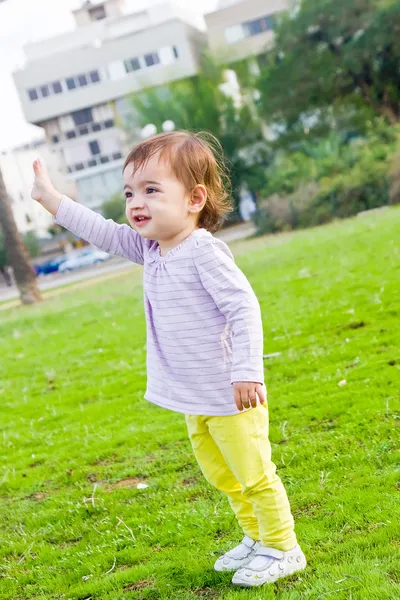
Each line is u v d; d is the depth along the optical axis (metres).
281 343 6.61
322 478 3.46
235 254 17.14
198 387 2.57
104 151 47.78
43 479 4.56
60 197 2.90
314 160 23.73
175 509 3.53
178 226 2.62
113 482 4.21
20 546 3.50
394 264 9.44
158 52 43.94
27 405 6.92
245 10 40.47
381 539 2.73
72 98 46.81
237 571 2.63
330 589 2.43
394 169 20.61
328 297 8.40
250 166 32.91
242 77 35.88
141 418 5.50
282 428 4.31
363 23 29.20
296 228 22.06
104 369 7.88
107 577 2.94
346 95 31.70
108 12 53.50
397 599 2.27
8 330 13.02
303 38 30.55
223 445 2.58
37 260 43.72
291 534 2.63
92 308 13.48
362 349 5.80
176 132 2.77
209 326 2.56
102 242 2.89
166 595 2.68
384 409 4.22
